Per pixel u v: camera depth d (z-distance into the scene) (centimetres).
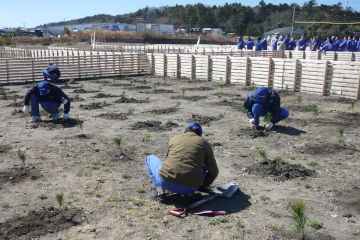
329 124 895
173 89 1523
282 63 1466
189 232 398
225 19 12612
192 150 445
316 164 614
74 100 1235
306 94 1373
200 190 506
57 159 641
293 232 394
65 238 386
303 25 9775
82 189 516
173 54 2008
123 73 2072
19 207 458
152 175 490
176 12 15738
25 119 951
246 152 685
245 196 491
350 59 2200
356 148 699
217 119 955
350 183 531
